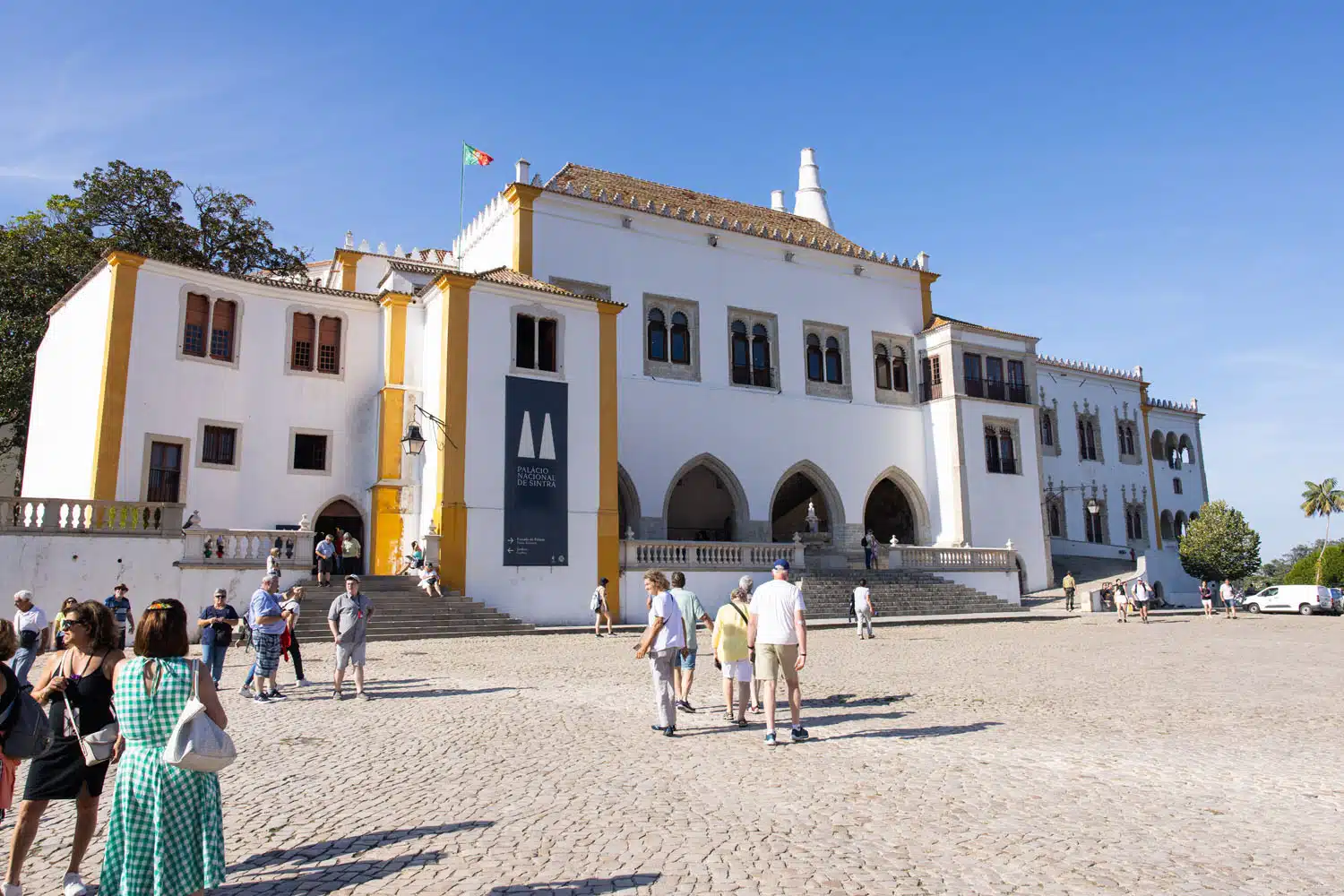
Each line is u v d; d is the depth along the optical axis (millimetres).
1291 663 17953
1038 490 41750
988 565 36969
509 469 26047
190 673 4641
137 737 4520
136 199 31984
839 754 8828
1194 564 52250
